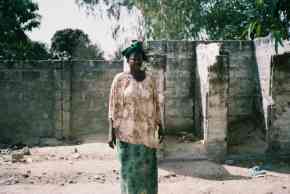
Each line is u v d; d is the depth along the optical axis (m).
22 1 20.39
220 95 10.39
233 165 9.80
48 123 14.08
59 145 13.01
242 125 12.70
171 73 12.59
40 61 13.97
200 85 11.66
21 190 7.22
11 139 13.95
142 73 4.94
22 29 21.20
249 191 7.18
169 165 9.57
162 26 22.45
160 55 10.02
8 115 14.00
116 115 4.91
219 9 22.89
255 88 12.81
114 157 10.44
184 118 12.67
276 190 7.25
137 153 4.82
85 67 14.23
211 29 23.38
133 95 4.81
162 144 9.90
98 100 14.31
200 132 11.66
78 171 8.82
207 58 11.01
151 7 22.62
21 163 9.70
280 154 10.77
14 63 13.92
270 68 11.22
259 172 8.95
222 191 7.18
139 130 4.82
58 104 13.95
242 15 22.42
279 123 11.06
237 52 12.99
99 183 7.85
